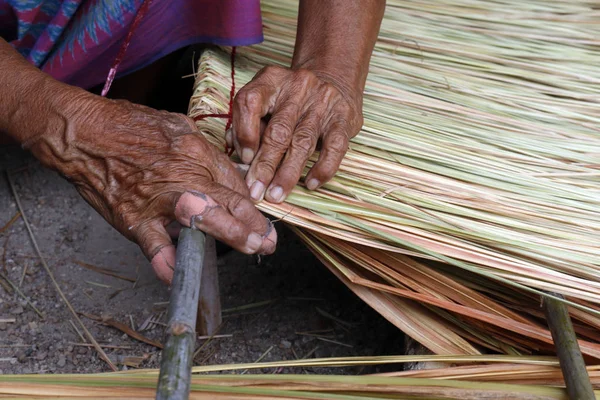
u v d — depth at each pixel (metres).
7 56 1.45
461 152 1.63
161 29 1.85
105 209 1.36
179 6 1.81
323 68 1.55
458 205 1.49
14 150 2.46
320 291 2.03
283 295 2.00
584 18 2.16
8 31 1.91
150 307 1.95
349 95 1.53
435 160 1.59
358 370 1.81
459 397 1.24
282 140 1.36
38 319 1.89
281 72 1.43
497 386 1.26
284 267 2.10
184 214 1.20
